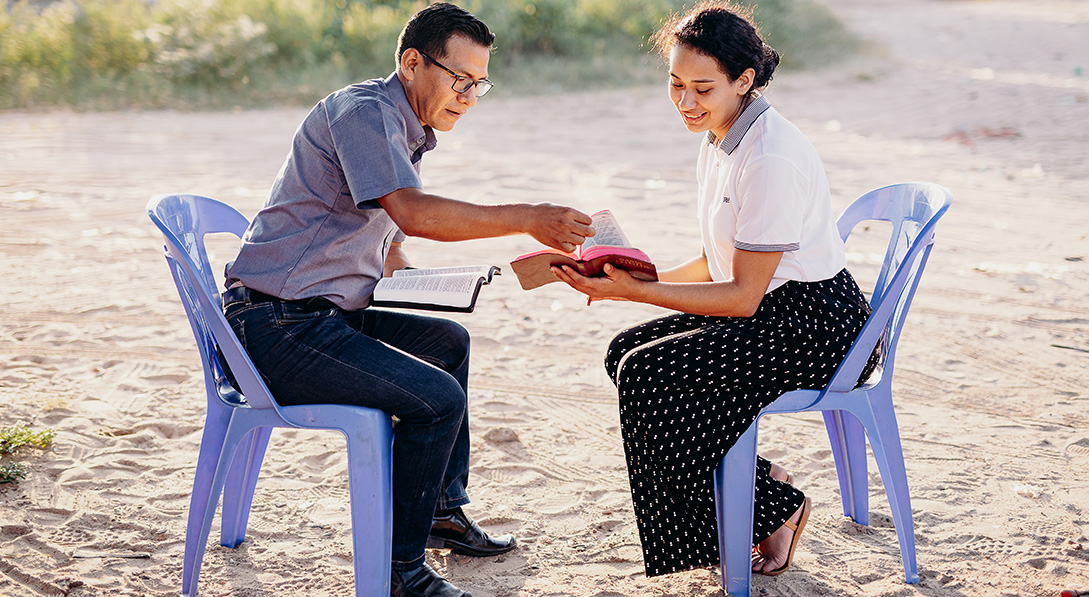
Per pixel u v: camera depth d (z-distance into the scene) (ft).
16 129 35.58
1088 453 11.61
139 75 44.01
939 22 85.30
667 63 8.75
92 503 10.05
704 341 8.43
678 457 8.32
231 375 8.58
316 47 49.03
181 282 8.08
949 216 24.52
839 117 41.60
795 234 8.11
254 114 41.37
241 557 9.21
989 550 9.36
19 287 17.80
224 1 49.62
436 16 8.26
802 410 8.61
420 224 7.85
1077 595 8.52
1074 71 52.85
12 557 8.94
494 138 35.86
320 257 8.30
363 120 7.97
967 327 16.44
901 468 8.80
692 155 33.12
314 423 8.04
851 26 79.92
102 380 13.53
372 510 7.93
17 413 12.17
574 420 12.76
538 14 54.54
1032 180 28.84
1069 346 15.51
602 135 37.04
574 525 10.02
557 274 8.04
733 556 8.43
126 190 26.27
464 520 9.36
